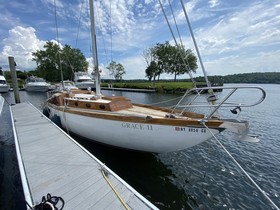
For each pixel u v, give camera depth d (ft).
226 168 17.49
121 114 16.33
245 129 12.37
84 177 10.53
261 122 34.35
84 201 8.57
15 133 18.62
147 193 13.67
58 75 137.59
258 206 12.45
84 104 20.07
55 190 9.36
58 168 11.53
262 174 16.34
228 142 24.13
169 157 19.69
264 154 20.53
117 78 172.04
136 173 16.06
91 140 19.38
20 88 115.55
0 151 21.26
